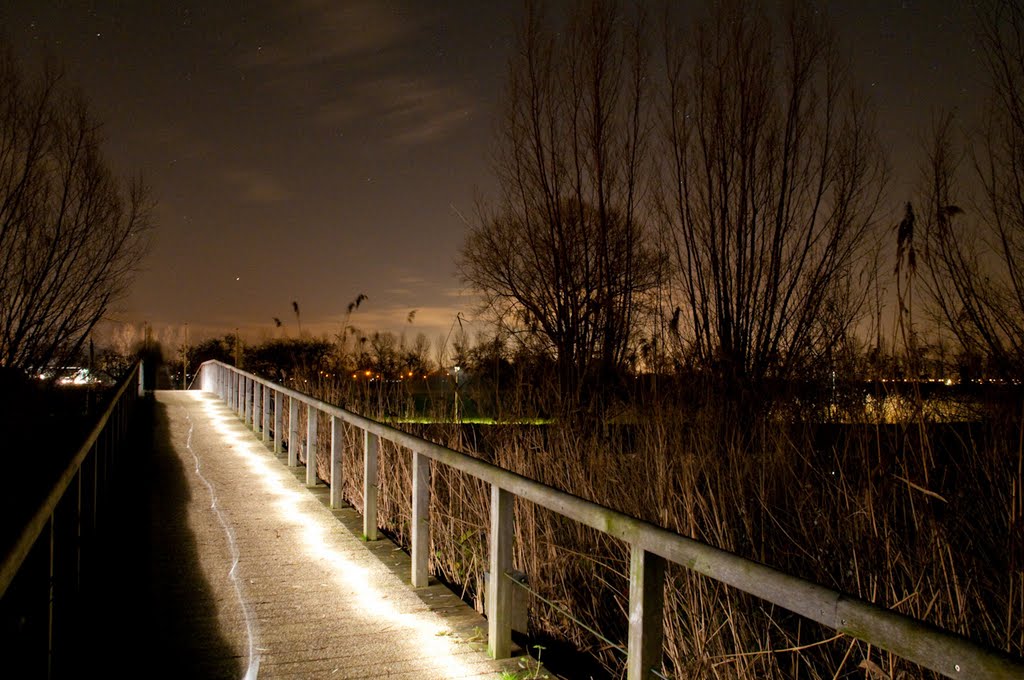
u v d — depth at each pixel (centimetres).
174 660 434
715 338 1217
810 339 870
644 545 318
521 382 912
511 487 421
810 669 496
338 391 1161
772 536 613
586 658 540
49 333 1605
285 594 547
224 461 1107
